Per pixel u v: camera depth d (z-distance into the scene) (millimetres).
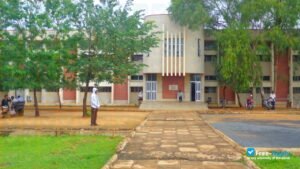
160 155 10008
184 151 10617
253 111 35219
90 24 25531
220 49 42750
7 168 8891
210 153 10305
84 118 25125
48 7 23578
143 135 14633
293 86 48469
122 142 12656
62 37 24031
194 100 47469
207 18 41188
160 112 32812
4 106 26094
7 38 20406
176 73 45656
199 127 18266
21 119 24328
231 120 25422
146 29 26812
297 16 39344
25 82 22188
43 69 21812
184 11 42250
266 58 46094
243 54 38469
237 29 39000
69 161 9555
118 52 26000
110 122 22266
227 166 8711
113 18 25844
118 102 49531
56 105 45250
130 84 49375
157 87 47719
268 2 38156
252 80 40094
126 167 8539
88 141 14375
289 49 46406
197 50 46031
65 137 15906
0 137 16109
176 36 45625
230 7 42156
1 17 20750
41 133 17141
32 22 22047
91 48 26062
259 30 41031
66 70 25859
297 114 32469
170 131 16234
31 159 10188
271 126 20750
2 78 21016
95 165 9023
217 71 44531
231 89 45938
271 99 39688
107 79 26406
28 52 20625
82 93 49125
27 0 22297
